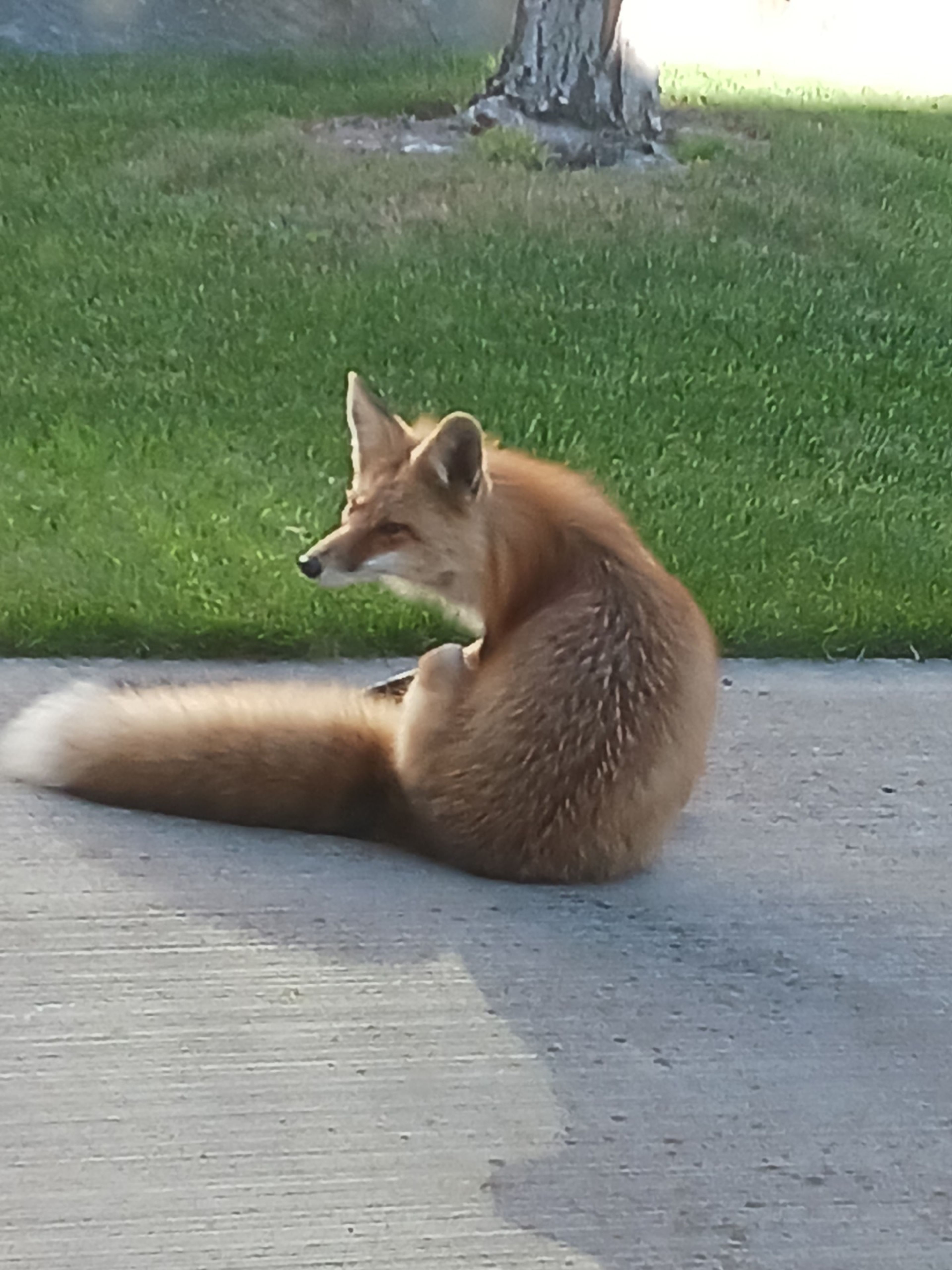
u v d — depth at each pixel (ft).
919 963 8.78
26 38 23.00
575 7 19.38
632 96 19.76
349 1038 8.25
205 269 15.60
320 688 9.52
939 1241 7.78
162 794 9.23
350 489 10.32
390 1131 7.97
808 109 22.67
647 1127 8.04
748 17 26.86
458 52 24.17
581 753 8.93
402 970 8.54
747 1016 8.47
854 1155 8.01
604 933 8.79
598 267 16.43
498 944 8.69
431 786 9.10
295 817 9.24
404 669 10.47
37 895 8.73
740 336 15.16
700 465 12.75
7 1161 7.79
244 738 9.21
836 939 8.86
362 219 17.06
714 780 9.80
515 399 13.38
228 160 18.34
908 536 12.00
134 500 11.73
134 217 16.75
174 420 12.76
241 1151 7.88
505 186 18.19
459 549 9.12
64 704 9.37
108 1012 8.28
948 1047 8.41
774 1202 7.85
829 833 9.50
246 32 23.91
